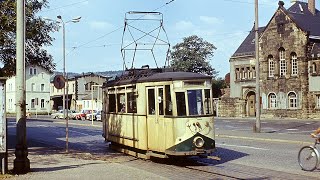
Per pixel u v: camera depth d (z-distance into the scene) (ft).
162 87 52.19
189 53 271.69
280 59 191.83
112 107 68.44
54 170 45.21
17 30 44.29
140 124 56.54
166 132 51.19
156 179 38.93
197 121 50.34
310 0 204.54
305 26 187.83
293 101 185.88
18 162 43.68
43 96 335.88
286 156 57.67
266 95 195.00
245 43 214.90
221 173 44.27
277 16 191.52
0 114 42.14
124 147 65.36
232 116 210.18
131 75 62.39
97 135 110.52
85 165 49.14
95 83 345.51
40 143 85.51
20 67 44.37
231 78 213.66
